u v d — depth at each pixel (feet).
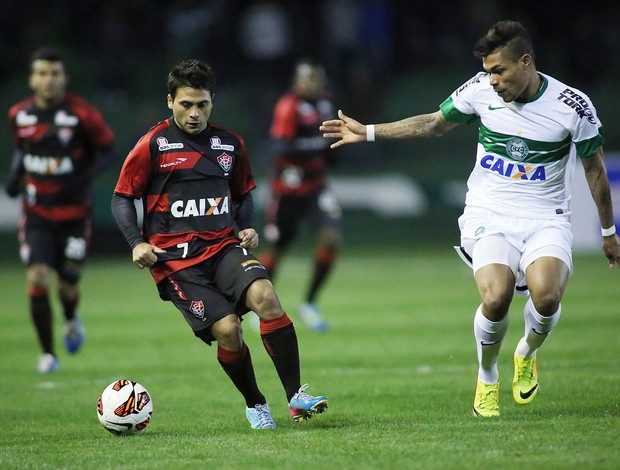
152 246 66.08
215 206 68.74
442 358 108.06
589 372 93.40
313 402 64.85
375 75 296.10
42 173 109.91
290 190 142.20
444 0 319.06
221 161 69.21
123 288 189.67
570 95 67.97
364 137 72.43
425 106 302.04
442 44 319.06
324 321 139.33
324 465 54.08
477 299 163.53
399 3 315.99
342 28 296.92
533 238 69.00
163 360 112.06
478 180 71.77
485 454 55.11
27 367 109.81
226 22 306.35
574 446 56.49
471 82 71.31
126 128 286.66
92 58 309.42
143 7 312.09
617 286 174.91
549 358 104.42
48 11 311.27
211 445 61.57
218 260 67.77
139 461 57.11
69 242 111.45
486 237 69.41
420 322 138.82
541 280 66.54
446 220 260.42
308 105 142.61
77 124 110.22
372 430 65.26
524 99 68.44
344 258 233.14
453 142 295.48
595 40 315.78
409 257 232.12
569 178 70.59
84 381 99.14
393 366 103.24
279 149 141.69
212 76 67.97
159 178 68.23
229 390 91.35
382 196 263.08
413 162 283.79
